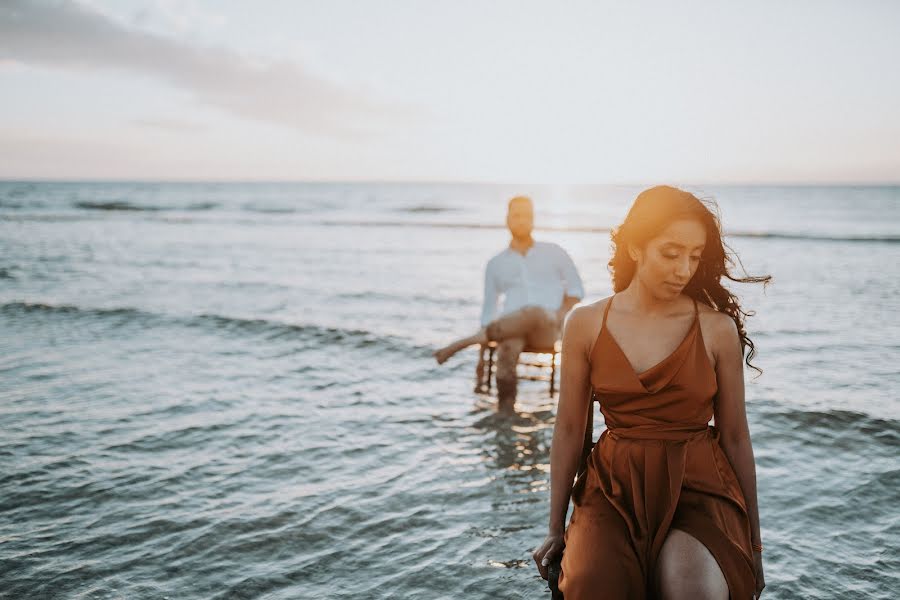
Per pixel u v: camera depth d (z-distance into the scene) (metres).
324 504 4.35
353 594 3.30
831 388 7.09
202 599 3.24
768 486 4.57
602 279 18.86
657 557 1.92
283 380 7.62
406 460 5.17
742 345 2.20
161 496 4.48
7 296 14.17
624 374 2.12
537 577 3.42
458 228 42.03
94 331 10.49
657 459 2.08
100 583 3.39
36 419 6.13
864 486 4.52
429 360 8.74
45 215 53.53
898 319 11.55
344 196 111.88
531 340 6.64
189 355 8.87
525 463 5.10
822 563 3.52
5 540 3.87
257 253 25.84
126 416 6.23
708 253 2.14
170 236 34.22
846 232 34.16
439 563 3.59
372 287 16.59
